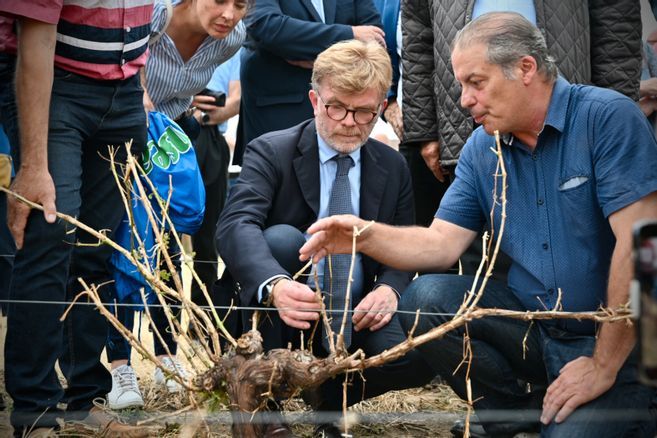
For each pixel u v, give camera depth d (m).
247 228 2.87
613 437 2.45
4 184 3.49
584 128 2.58
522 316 2.31
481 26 2.58
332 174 3.03
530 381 2.77
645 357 1.07
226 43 3.82
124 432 2.81
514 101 2.56
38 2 2.60
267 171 3.00
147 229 3.19
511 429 2.73
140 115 3.08
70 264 3.02
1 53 2.80
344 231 2.67
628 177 2.49
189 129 4.08
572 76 3.52
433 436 3.12
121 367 3.37
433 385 3.63
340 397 2.88
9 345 2.70
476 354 2.68
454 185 2.86
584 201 2.58
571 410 2.45
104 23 2.88
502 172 2.48
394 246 2.73
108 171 3.04
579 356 2.57
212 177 4.23
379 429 3.17
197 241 4.22
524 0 3.52
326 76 2.93
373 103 2.94
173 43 3.68
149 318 2.57
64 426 2.77
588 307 2.61
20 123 2.66
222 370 2.35
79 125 2.88
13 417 2.71
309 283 2.96
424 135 3.78
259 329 2.79
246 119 4.10
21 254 2.68
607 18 3.62
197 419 2.41
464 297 2.48
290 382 2.29
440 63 3.62
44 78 2.64
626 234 2.46
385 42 4.21
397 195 3.11
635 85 3.65
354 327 2.89
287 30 3.91
